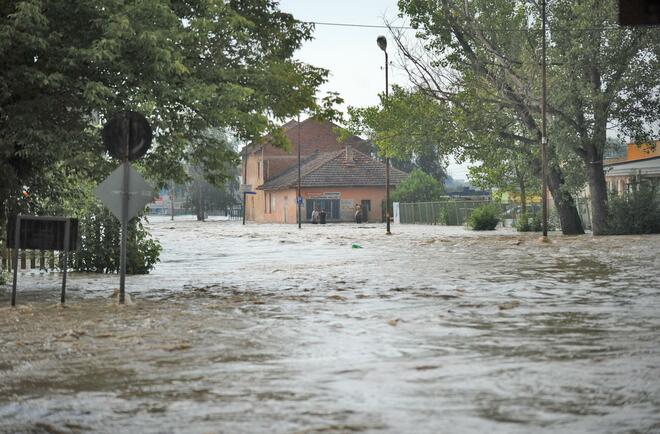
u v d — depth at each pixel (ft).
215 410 28.58
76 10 68.85
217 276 96.22
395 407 28.53
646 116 196.13
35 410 29.12
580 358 37.83
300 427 26.09
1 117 71.15
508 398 29.73
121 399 30.63
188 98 71.61
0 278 87.25
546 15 196.13
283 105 84.64
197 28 73.36
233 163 81.46
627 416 26.86
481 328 48.34
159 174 81.10
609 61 192.65
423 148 214.48
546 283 77.71
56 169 85.20
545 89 174.50
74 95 71.56
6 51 68.90
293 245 176.96
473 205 309.42
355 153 431.43
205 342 44.09
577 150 200.75
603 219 200.64
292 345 42.75
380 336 45.55
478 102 201.36
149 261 104.83
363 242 183.73
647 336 44.42
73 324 52.37
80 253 103.81
